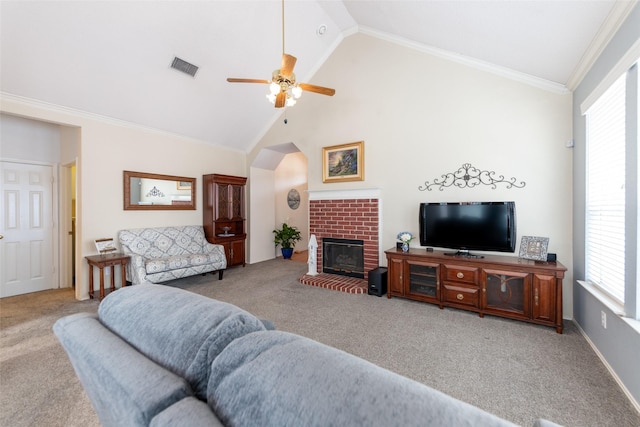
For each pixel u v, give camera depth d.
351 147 4.33
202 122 4.71
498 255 3.22
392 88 3.98
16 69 2.87
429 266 3.23
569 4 1.85
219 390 0.55
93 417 1.57
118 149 4.02
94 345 0.75
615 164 2.00
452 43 3.21
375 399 0.43
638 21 1.61
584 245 2.51
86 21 2.78
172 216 4.71
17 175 3.82
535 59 2.67
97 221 3.81
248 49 3.86
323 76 4.65
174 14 3.08
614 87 1.95
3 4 2.42
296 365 0.52
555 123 2.95
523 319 2.72
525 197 3.10
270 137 5.46
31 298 3.65
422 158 3.74
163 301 0.91
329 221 4.55
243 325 0.73
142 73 3.50
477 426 0.37
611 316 1.94
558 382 1.85
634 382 1.63
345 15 4.03
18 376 1.94
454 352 2.24
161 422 0.49
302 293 3.79
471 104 3.40
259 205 6.06
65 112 3.49
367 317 2.95
